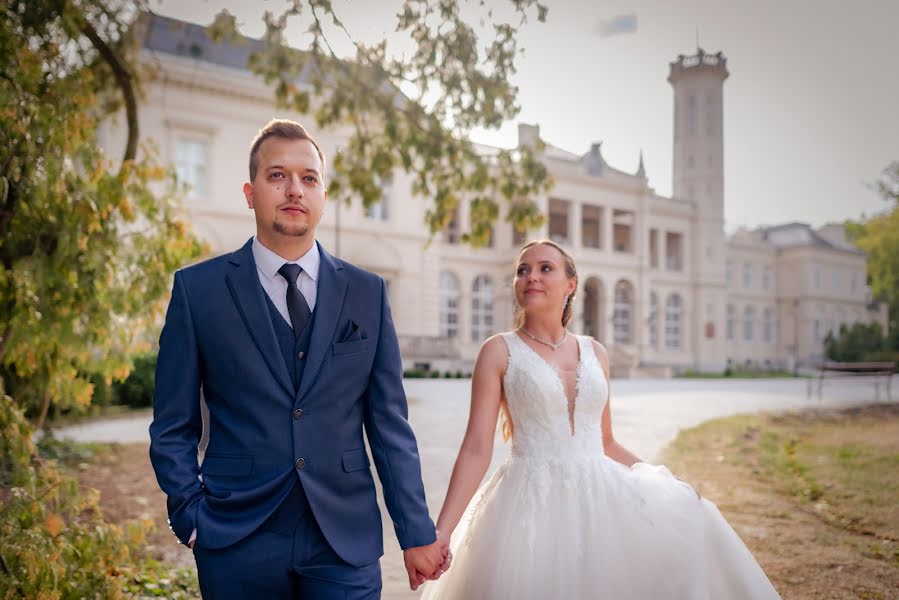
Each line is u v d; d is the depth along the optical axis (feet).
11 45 10.79
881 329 152.46
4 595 8.72
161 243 14.33
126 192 13.51
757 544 14.07
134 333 14.40
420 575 6.88
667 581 8.02
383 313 7.29
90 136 13.02
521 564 8.07
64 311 12.20
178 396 6.64
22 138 10.67
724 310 146.82
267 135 6.88
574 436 8.89
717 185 145.18
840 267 174.91
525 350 9.05
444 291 114.21
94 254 12.29
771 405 48.65
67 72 13.41
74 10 13.34
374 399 7.14
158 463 6.39
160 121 75.51
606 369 9.61
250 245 7.12
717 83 146.30
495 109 19.49
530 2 17.24
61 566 9.22
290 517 6.38
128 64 19.15
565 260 9.44
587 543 8.11
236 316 6.66
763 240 183.73
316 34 18.43
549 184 21.76
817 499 18.31
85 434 30.89
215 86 78.13
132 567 12.05
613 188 130.31
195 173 78.38
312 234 6.99
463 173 21.97
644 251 133.59
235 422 6.57
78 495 10.61
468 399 50.47
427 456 25.43
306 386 6.58
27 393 13.88
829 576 12.17
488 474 21.58
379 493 19.70
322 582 6.38
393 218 93.86
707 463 23.67
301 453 6.44
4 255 11.68
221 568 6.18
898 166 77.41
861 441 29.32
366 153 24.07
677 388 71.15
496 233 119.44
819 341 167.73
